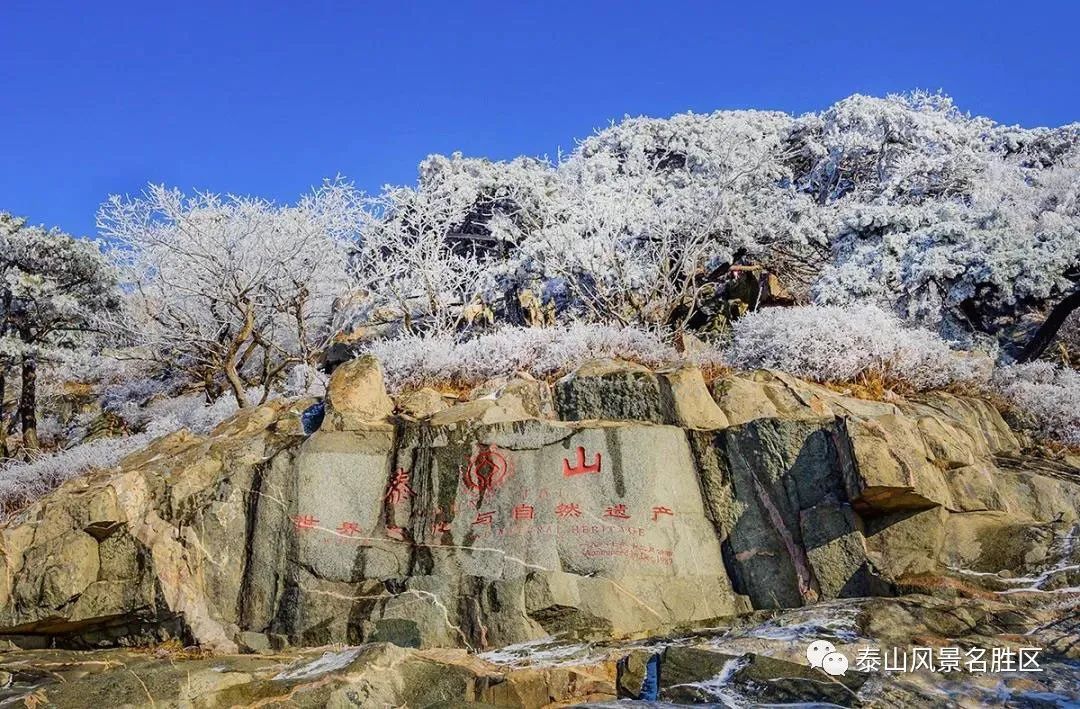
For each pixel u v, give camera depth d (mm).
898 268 16344
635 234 18062
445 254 20797
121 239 18250
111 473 11375
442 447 10273
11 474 14297
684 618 9289
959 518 9336
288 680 7863
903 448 9266
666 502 9781
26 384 19094
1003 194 21172
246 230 16516
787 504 9656
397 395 12422
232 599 10023
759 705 7074
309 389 14094
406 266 18516
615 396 10867
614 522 9656
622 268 17141
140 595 9945
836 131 24562
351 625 9570
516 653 8797
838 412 10789
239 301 16281
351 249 19078
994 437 11664
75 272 19062
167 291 17250
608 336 12867
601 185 20031
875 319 12789
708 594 9477
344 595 9742
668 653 7734
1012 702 7094
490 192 21875
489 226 20859
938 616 8195
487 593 9445
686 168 23391
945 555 9086
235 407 15250
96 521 10031
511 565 9531
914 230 16938
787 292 18391
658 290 17453
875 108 24516
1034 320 18281
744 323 13047
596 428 10055
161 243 16969
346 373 11148
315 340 19156
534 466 9984
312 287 17922
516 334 13336
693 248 17750
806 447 9727
